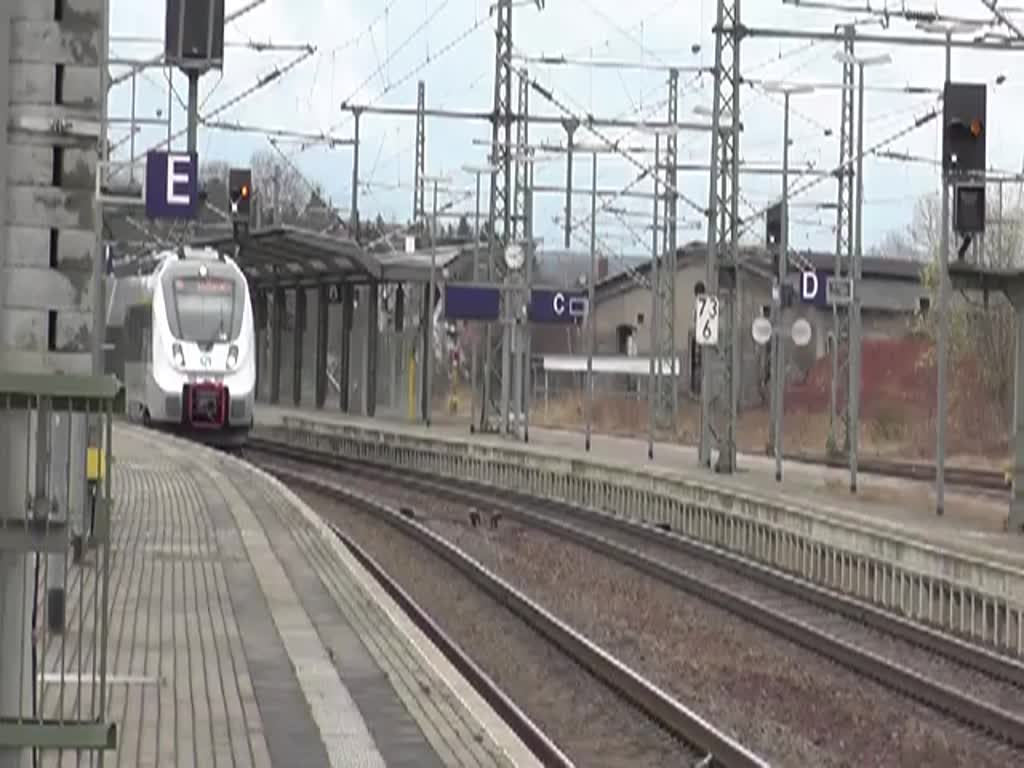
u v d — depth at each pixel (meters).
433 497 107.62
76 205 17.28
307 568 56.59
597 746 37.81
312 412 174.12
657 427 169.38
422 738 31.06
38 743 16.78
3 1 17.00
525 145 125.94
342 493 101.62
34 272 17.20
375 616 46.38
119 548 60.09
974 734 39.62
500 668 48.19
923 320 177.62
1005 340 159.88
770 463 131.12
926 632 52.47
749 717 41.22
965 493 105.06
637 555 72.75
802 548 71.25
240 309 123.06
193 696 34.34
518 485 113.69
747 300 186.00
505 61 127.94
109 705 32.91
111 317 142.62
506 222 132.12
